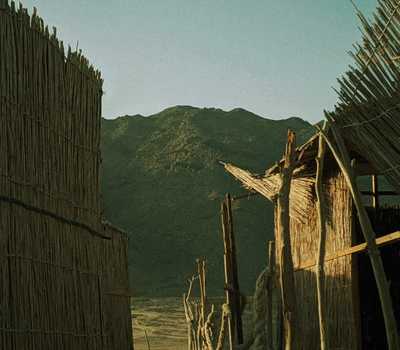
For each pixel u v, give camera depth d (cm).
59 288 805
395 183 707
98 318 924
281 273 685
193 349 1430
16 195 725
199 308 1504
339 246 1197
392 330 603
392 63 667
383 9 666
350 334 1157
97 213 947
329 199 1234
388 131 689
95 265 930
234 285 1176
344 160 638
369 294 1373
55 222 809
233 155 8894
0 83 707
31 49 770
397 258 1388
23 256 730
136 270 6869
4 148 710
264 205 7831
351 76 712
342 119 729
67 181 848
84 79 909
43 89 794
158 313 3778
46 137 797
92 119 938
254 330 1231
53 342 777
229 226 1191
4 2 716
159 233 7588
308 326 1306
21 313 717
